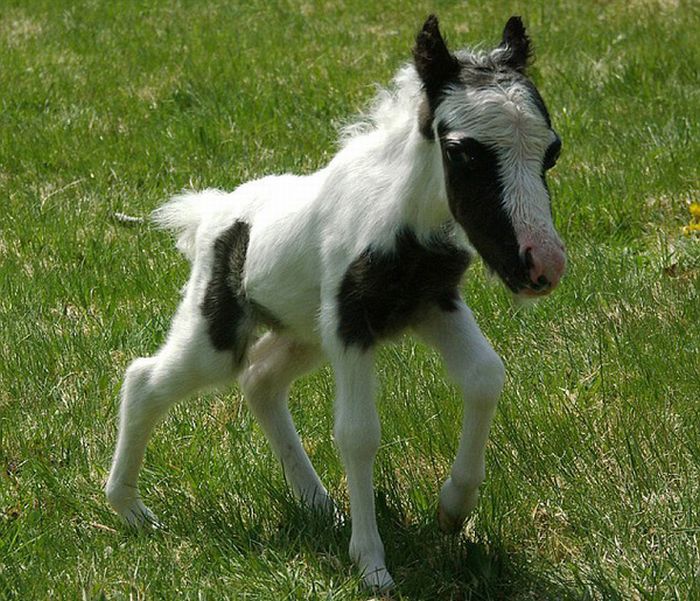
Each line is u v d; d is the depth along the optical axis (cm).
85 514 995
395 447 1022
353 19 2648
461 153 764
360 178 862
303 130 1903
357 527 863
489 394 845
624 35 2280
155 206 1633
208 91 2116
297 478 983
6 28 2655
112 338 1285
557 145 773
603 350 1173
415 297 855
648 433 1002
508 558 880
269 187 962
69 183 1733
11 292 1386
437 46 795
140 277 1411
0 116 2045
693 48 2098
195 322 962
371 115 905
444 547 901
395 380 1109
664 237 1434
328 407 1112
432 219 827
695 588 813
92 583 865
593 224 1494
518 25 822
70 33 2598
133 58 2380
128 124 1989
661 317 1209
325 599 840
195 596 843
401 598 828
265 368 998
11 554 910
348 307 853
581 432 1023
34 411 1153
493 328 1222
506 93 764
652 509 915
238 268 948
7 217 1608
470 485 877
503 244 750
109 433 1112
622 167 1630
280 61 2303
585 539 902
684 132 1722
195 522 961
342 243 859
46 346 1255
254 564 881
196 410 1141
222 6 2819
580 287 1280
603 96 1945
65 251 1504
